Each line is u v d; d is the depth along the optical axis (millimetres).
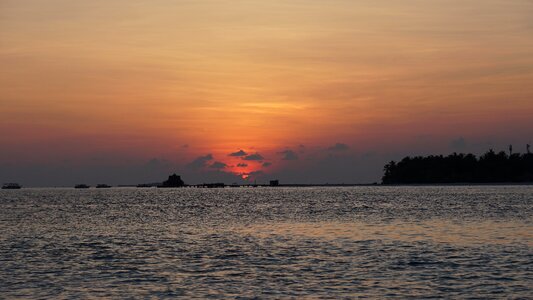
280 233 78000
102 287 40688
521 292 38094
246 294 38156
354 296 37438
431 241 65625
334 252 56750
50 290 39719
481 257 52094
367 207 148375
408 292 38375
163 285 41188
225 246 63188
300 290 39219
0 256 56000
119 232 81938
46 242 69000
